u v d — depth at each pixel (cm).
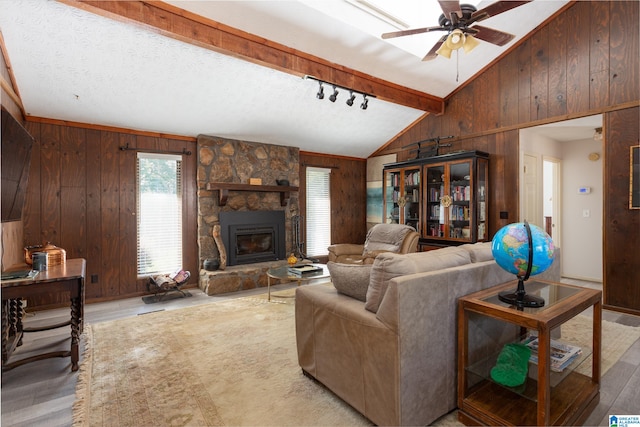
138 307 382
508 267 171
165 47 305
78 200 398
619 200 355
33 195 371
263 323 323
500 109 459
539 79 419
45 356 238
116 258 421
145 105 385
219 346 269
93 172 407
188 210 475
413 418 157
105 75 328
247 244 515
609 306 362
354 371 174
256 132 495
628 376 217
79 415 180
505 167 456
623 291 354
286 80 395
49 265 265
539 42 419
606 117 363
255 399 194
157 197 454
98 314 357
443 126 530
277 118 469
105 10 241
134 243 434
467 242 462
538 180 486
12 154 229
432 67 437
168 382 213
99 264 411
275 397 196
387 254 173
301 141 558
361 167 691
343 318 180
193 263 479
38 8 245
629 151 347
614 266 359
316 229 626
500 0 231
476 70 473
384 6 307
